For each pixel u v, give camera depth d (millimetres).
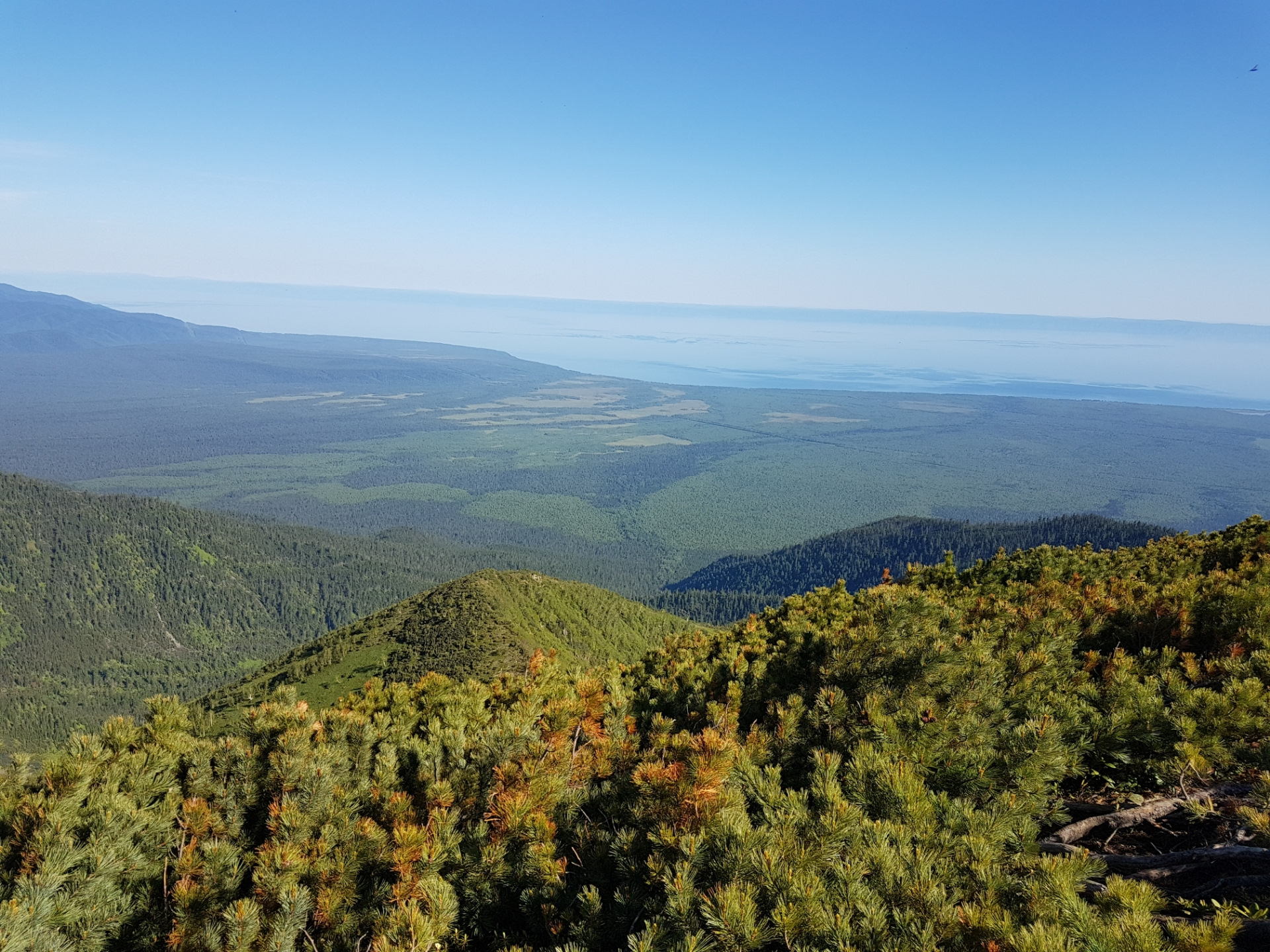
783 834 5254
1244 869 5492
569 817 6891
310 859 6438
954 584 20953
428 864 6348
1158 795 7559
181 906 6004
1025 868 5281
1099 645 11219
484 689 10977
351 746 8445
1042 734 6738
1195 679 9172
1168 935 4484
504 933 6105
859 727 7836
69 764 6875
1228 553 17156
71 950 5578
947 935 4500
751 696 9945
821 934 4484
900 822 5625
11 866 6129
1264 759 6754
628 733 8867
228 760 7598
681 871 5020
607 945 5398
